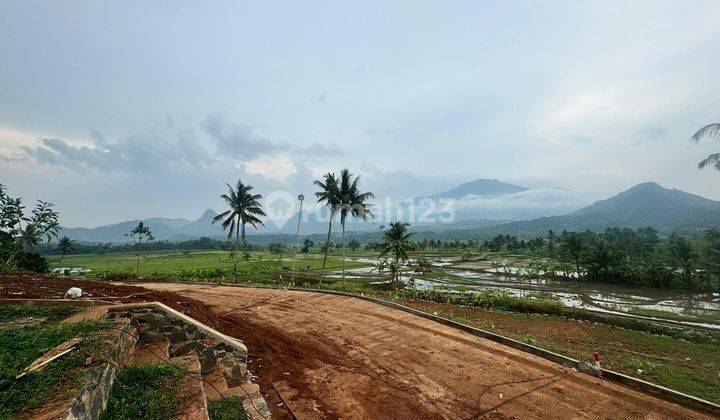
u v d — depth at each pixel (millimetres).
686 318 29141
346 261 86562
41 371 5781
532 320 24547
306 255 111875
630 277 51125
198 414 6207
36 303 9594
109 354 6867
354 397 10016
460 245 140000
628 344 19625
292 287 27312
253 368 11766
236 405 8430
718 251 48469
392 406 9570
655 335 22375
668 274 48781
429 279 54062
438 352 13422
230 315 18328
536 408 9609
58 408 4848
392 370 11844
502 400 9984
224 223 40719
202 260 81875
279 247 112375
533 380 11219
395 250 45094
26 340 6941
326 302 21656
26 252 31281
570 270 60906
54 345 6805
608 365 14547
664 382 13117
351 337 15062
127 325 8500
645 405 9914
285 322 17250
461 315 23812
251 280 42188
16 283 13195
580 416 9297
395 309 19766
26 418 4578
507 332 18234
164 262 75500
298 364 12242
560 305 28156
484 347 13945
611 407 9773
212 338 10141
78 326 7930
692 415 9484
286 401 9664
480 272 64500
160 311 9961
